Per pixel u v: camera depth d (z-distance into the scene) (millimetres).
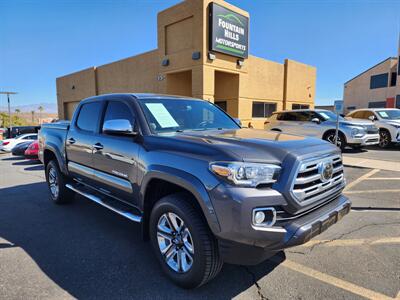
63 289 2717
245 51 15695
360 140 10836
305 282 2816
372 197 5547
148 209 3121
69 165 4680
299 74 22422
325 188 2711
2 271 3043
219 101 17125
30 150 12531
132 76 19141
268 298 2570
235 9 14703
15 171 9977
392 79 36344
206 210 2344
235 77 16016
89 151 4047
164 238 2877
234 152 2385
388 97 36781
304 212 2514
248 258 2287
